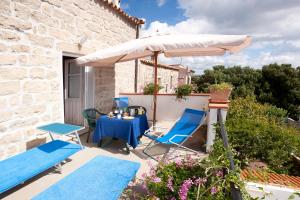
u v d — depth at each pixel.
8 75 3.22
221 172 1.73
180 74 21.42
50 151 3.14
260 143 3.49
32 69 3.63
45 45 3.88
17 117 3.41
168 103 6.98
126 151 4.10
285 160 3.53
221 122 2.62
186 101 6.79
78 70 5.38
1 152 3.18
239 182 1.43
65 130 3.34
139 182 2.80
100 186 2.05
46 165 2.66
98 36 5.54
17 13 3.29
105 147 4.32
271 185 2.17
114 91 6.83
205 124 4.78
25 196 2.53
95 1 5.33
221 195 1.67
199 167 2.19
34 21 3.61
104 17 5.77
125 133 3.93
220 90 3.85
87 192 1.94
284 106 24.58
